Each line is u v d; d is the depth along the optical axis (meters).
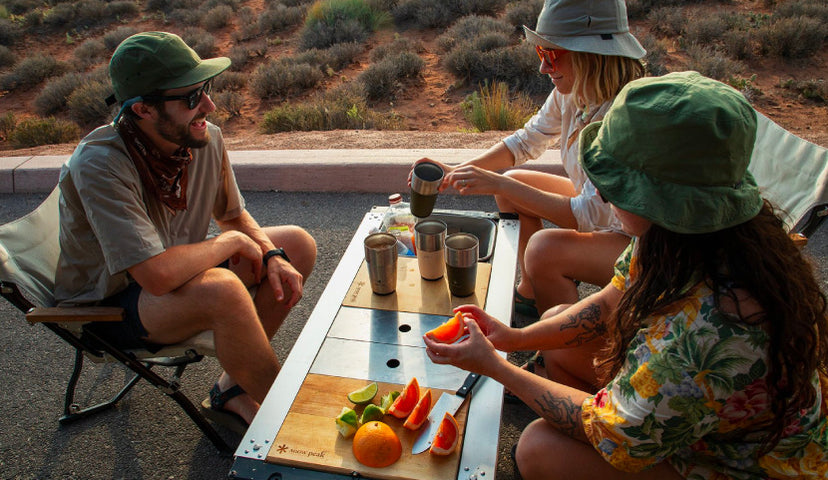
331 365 2.04
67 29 18.55
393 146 5.62
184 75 2.10
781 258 1.29
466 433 1.76
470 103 9.62
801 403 1.33
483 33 12.20
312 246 2.89
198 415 2.39
